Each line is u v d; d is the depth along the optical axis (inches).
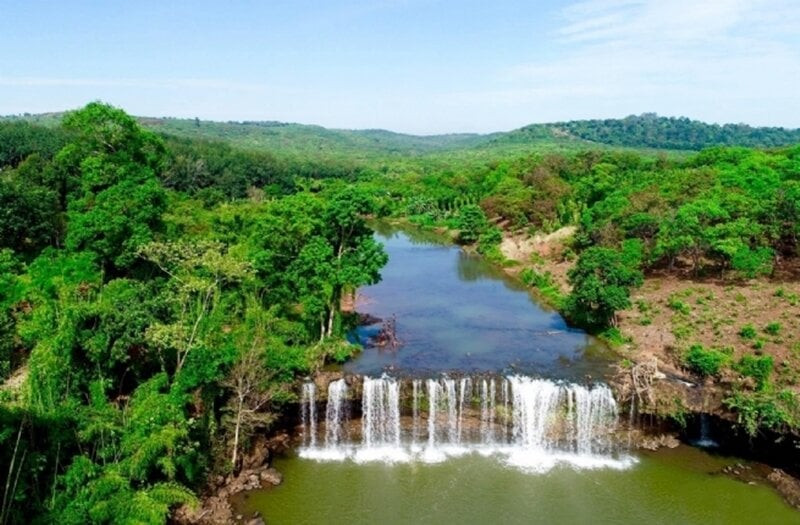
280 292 2256.4
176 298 1863.9
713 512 1656.0
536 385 2052.2
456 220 5743.1
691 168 5044.3
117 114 2292.1
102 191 2246.6
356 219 2311.8
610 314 2603.3
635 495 1736.0
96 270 2194.9
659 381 2041.1
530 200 5007.4
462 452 1985.7
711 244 3004.4
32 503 1334.9
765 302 2672.2
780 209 2987.2
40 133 5935.0
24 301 1979.6
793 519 1624.0
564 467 1883.6
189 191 6053.2
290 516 1622.8
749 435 1873.8
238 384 1729.8
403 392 2069.4
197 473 1659.7
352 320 2696.9
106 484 1376.7
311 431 2038.6
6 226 2436.0
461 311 3031.5
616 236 3518.7
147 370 1819.6
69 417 1451.8
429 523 1604.3
